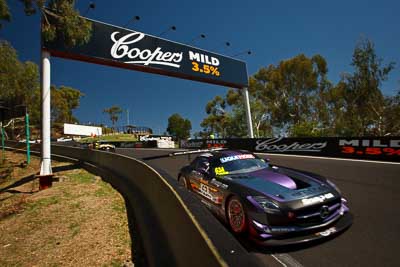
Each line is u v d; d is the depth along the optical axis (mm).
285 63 32281
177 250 2318
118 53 12953
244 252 1536
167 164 11961
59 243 3871
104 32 12578
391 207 4227
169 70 15305
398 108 19031
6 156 19094
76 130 56062
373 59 20109
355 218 3875
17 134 41125
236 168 4508
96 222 4531
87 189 7141
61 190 7391
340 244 3088
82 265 3150
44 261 3369
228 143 17938
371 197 4832
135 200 4871
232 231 3570
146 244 3227
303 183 3598
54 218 5023
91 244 3691
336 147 10930
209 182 4387
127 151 23828
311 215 2992
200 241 1791
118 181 6832
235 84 19531
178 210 2500
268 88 33312
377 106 20328
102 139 51688
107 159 8539
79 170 10641
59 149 15633
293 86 32438
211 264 1537
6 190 8961
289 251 3006
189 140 22391
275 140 14164
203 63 17406
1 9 9438
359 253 2855
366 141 9742
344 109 25594
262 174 4062
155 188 3840
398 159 8609
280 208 2963
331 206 3193
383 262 2656
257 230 2990
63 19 9938
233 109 34219
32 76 32562
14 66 16188
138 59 13820
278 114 32781
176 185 3109
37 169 12570
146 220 3662
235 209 3496
